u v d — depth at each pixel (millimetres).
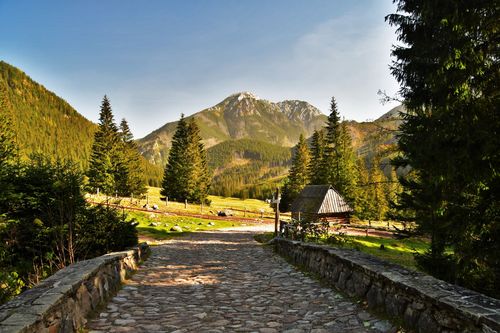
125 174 68375
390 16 14086
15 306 4684
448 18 11055
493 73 10508
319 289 9094
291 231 21000
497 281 9906
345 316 6613
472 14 10297
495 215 9562
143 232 33375
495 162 9375
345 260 8523
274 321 6539
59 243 13211
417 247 33250
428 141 11477
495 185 9422
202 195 76312
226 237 32406
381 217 68188
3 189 12852
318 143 68750
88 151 192250
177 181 74875
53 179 13523
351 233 38656
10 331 3793
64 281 6051
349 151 59656
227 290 9445
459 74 11086
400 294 5906
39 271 12320
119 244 15141
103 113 68188
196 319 6715
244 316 6922
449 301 4668
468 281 10531
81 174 13664
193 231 38375
